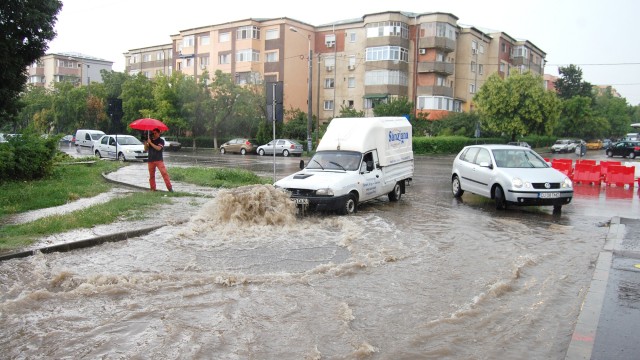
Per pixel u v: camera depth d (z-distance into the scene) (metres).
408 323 5.35
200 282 6.65
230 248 8.61
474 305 5.87
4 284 6.56
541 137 60.94
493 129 46.94
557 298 6.18
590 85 79.81
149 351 4.65
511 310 5.75
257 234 9.68
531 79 45.66
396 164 14.34
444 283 6.73
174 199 13.20
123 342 4.84
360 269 7.38
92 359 4.49
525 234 9.91
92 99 55.41
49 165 16.86
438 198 15.19
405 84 53.22
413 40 53.56
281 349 4.69
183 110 47.81
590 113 68.19
